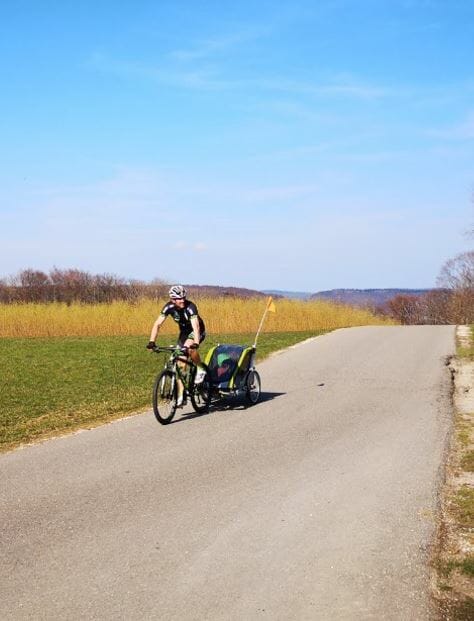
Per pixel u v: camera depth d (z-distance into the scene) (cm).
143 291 4488
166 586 479
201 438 938
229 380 1125
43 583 484
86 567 510
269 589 476
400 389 1348
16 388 1406
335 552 539
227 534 576
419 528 590
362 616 440
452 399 1246
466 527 600
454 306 8406
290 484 720
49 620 432
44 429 1008
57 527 592
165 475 755
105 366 1767
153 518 615
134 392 1340
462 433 970
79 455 846
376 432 973
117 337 2850
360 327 2936
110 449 876
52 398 1282
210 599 461
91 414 1120
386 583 487
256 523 602
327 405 1190
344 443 906
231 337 2602
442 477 745
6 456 845
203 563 518
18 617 436
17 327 3047
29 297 4816
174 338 2780
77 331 3100
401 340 2245
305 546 551
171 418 1055
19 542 558
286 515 623
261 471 771
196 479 739
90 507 645
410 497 673
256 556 531
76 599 460
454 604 459
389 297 10325
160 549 544
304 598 463
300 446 891
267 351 2003
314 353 1920
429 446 884
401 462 805
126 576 495
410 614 444
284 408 1165
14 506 648
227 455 844
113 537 569
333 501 662
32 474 760
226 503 657
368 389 1350
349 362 1728
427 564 520
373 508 642
